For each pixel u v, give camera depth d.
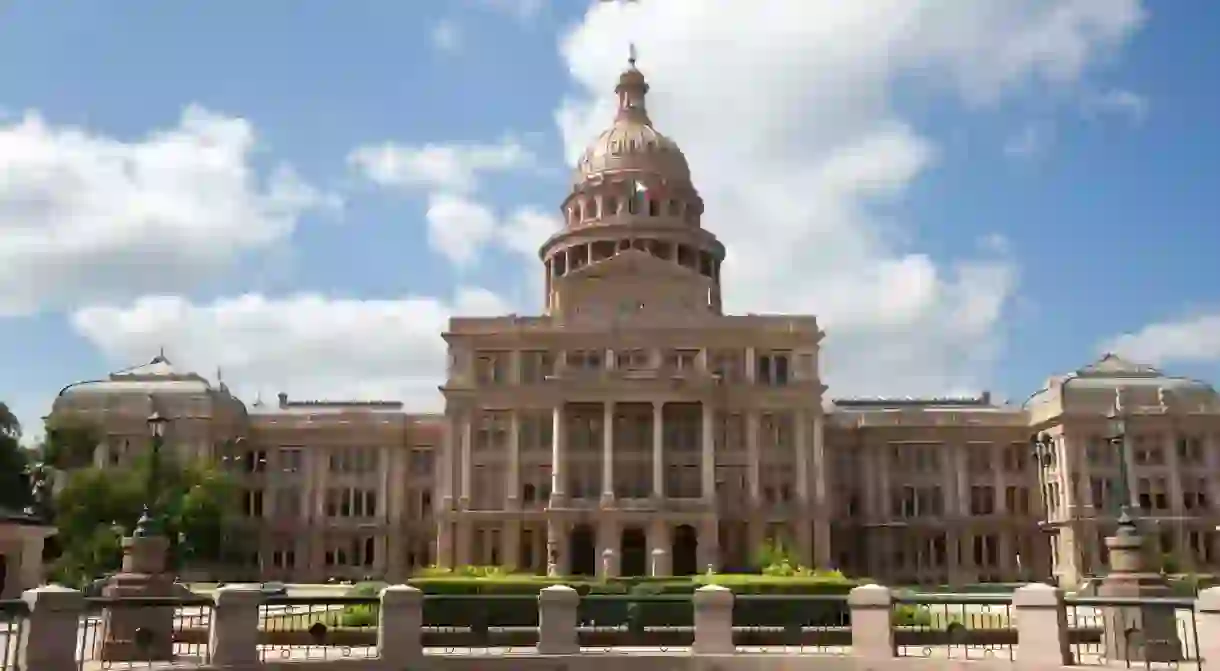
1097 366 122.12
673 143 143.12
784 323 113.62
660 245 131.50
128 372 124.25
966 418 124.94
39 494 91.25
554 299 122.81
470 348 113.19
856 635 32.59
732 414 111.50
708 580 74.44
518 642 39.03
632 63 149.00
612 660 32.75
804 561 106.25
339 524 121.69
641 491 108.94
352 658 31.34
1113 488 115.25
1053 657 28.92
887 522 121.81
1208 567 113.44
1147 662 27.78
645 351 113.19
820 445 109.94
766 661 32.50
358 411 131.50
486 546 108.00
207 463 106.56
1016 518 122.06
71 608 27.38
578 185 139.62
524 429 110.94
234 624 29.59
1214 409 116.56
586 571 107.19
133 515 91.56
